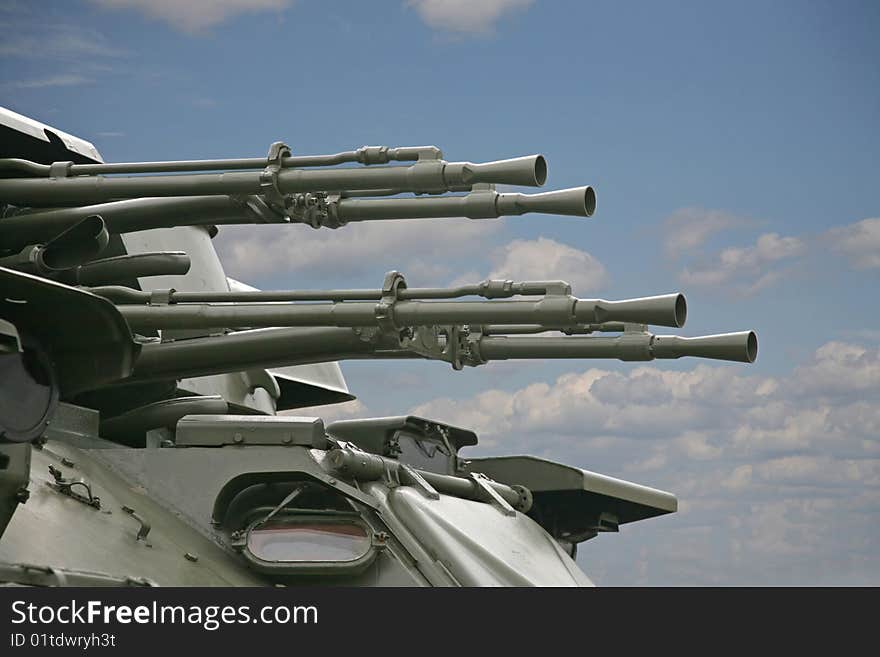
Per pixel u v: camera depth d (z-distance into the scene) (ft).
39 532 36.96
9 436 31.07
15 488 32.07
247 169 40.70
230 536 44.16
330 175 39.50
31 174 43.01
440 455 54.85
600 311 40.57
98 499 40.57
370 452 52.24
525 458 58.85
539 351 46.85
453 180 38.60
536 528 52.90
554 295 41.11
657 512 62.39
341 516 44.19
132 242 55.16
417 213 40.06
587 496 60.90
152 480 44.52
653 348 45.75
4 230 45.34
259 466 44.47
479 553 45.62
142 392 49.80
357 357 49.83
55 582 34.73
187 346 46.55
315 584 43.37
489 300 41.70
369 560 43.24
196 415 46.65
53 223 44.88
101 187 41.83
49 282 30.68
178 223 44.39
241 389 57.06
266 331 46.21
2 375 31.09
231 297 45.06
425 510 46.16
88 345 32.83
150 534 40.98
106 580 36.24
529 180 37.93
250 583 42.11
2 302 31.40
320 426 45.29
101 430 49.80
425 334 45.27
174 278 56.59
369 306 42.42
